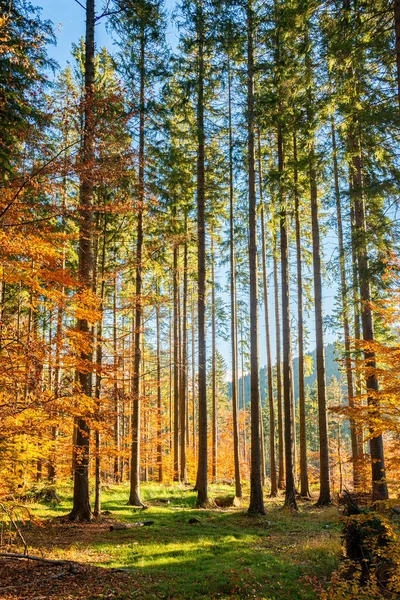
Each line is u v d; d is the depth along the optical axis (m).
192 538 11.35
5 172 7.57
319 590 6.98
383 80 9.16
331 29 9.59
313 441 52.47
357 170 13.08
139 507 16.06
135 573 8.08
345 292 11.76
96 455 12.44
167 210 18.91
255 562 8.95
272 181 15.59
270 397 23.00
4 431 6.39
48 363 6.77
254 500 14.87
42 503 15.02
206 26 16.38
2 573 7.70
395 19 6.97
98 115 6.60
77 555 9.29
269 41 16.22
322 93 10.58
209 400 51.94
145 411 25.64
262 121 15.95
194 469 30.45
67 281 7.34
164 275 20.30
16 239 6.05
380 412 9.49
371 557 7.17
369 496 15.60
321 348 18.08
